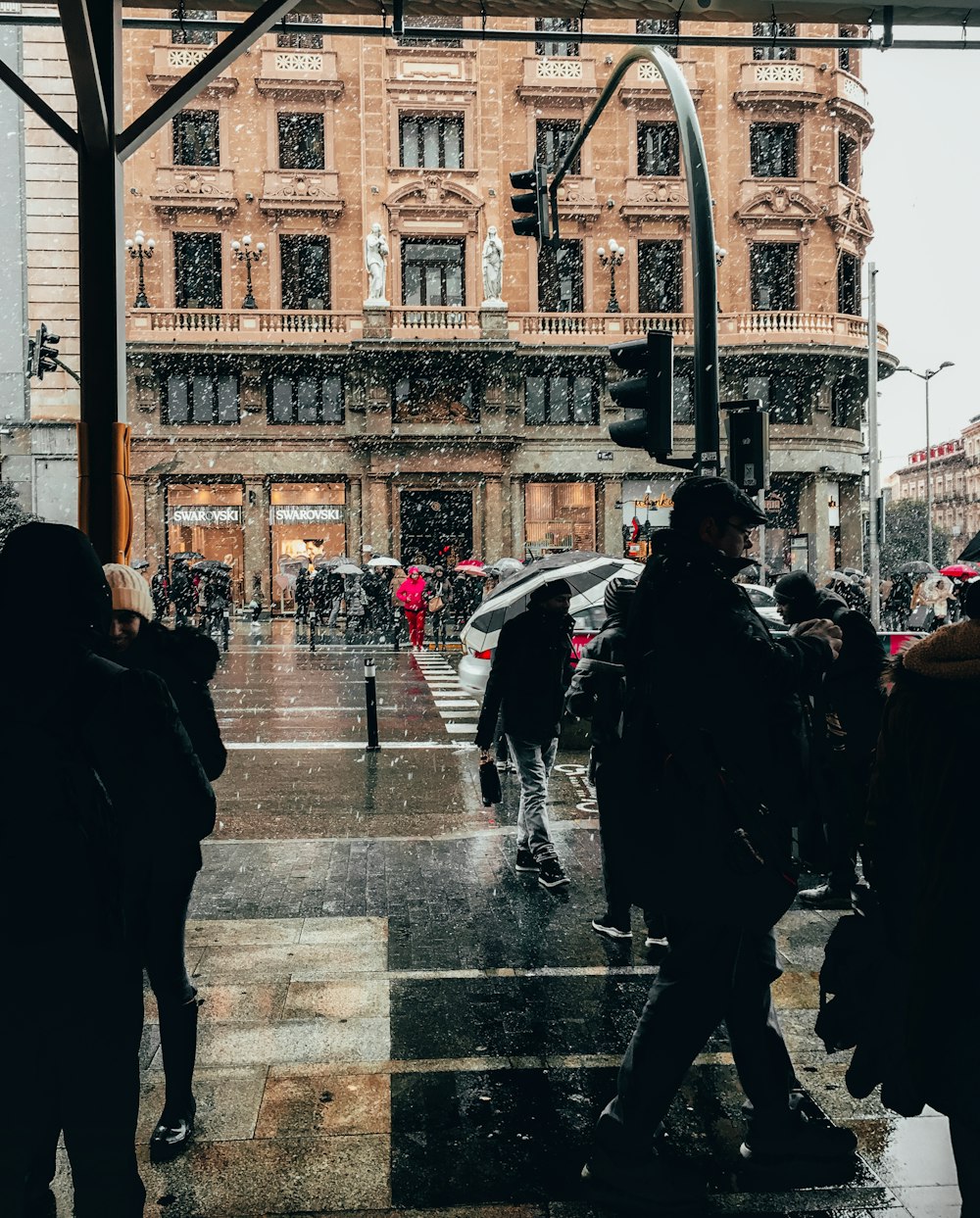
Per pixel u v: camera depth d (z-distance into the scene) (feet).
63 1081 7.97
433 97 119.85
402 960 17.25
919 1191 10.69
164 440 118.83
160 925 11.28
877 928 10.21
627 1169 10.38
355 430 120.16
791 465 122.01
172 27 27.02
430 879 22.13
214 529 122.11
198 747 11.62
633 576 35.83
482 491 122.11
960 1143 8.71
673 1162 10.66
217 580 98.58
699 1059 13.75
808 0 27.96
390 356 118.32
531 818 21.35
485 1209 10.33
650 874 10.36
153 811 9.07
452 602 104.27
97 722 8.10
